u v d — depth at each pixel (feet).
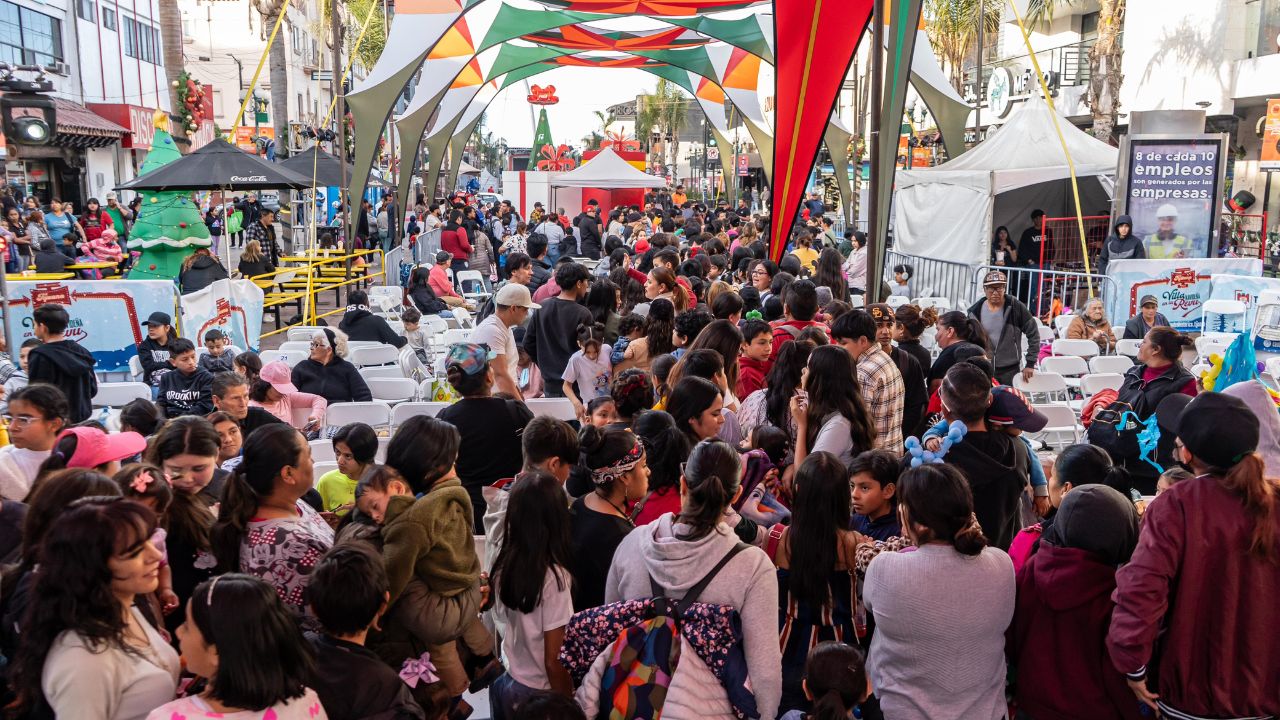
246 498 12.23
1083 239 48.19
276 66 97.25
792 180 44.75
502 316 24.56
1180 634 10.78
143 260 55.67
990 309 30.04
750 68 109.29
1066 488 14.01
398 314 53.31
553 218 88.79
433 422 13.03
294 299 62.95
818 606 13.03
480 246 77.82
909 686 11.39
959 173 59.88
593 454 12.91
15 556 12.29
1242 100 88.84
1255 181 88.28
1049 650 11.61
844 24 40.96
